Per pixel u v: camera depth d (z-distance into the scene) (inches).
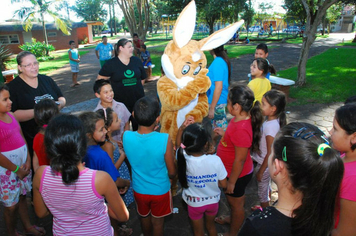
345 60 506.3
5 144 104.4
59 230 69.6
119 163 110.0
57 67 597.6
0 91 98.3
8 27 1035.3
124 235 114.0
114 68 155.9
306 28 310.2
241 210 104.1
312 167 44.4
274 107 105.0
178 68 124.8
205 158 90.6
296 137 48.3
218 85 143.9
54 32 1144.2
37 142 101.9
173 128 130.2
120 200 72.8
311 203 45.6
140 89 166.9
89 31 1503.4
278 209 50.0
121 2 1104.2
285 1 871.1
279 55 655.8
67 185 63.6
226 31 135.1
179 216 126.6
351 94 287.0
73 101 318.3
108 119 105.0
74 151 60.8
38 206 73.3
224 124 162.4
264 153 115.4
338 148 64.9
